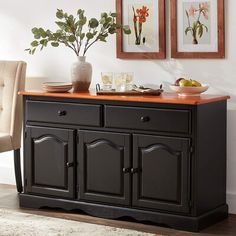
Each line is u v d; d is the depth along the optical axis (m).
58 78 5.34
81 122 4.61
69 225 4.38
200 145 4.24
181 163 4.25
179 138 4.25
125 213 4.48
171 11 4.77
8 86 5.20
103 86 4.76
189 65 4.77
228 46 4.61
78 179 4.66
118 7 4.98
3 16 5.54
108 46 5.09
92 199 4.61
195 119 4.19
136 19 4.93
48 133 4.76
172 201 4.31
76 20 5.21
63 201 4.72
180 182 4.27
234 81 4.61
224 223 4.47
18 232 4.23
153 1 4.84
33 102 4.81
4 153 5.66
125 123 4.43
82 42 5.20
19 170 5.30
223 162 4.57
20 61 5.20
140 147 4.39
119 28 4.86
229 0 4.57
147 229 4.32
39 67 5.42
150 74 4.94
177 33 4.78
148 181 4.38
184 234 4.20
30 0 5.40
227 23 4.59
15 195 5.24
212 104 4.36
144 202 4.40
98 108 4.53
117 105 4.46
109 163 4.52
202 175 4.29
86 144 4.60
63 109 4.67
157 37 4.86
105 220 4.52
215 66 4.67
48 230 4.27
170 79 4.86
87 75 4.84
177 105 4.24
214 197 4.47
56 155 4.73
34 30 4.89
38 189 4.83
